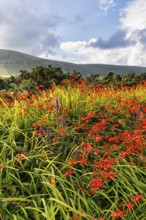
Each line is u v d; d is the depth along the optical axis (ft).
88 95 31.96
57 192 16.02
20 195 16.71
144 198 18.39
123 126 26.14
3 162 18.06
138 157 22.22
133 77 53.83
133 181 18.95
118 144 24.07
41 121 22.71
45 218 15.51
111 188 18.33
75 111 26.71
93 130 23.71
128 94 35.32
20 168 18.56
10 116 23.68
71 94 30.01
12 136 20.88
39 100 28.25
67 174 17.75
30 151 20.06
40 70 45.57
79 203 16.30
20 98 29.71
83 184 18.31
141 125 26.25
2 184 16.97
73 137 23.17
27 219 15.10
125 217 17.26
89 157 21.58
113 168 19.10
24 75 46.26
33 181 17.12
